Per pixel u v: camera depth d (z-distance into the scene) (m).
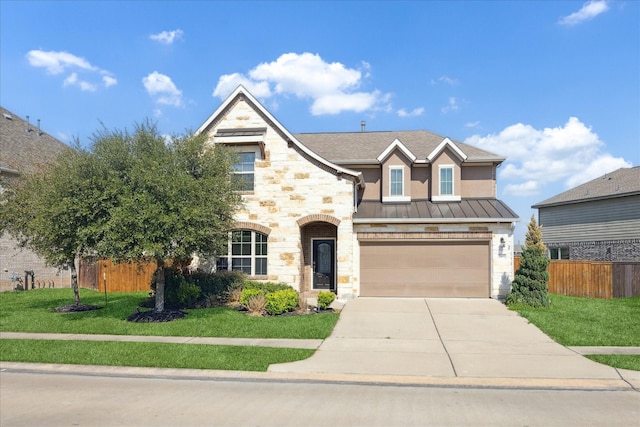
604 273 21.42
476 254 19.38
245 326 13.58
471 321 14.48
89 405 7.36
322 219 19.30
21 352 10.71
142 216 13.18
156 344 11.47
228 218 15.63
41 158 27.55
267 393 8.06
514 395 8.02
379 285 19.67
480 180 22.03
